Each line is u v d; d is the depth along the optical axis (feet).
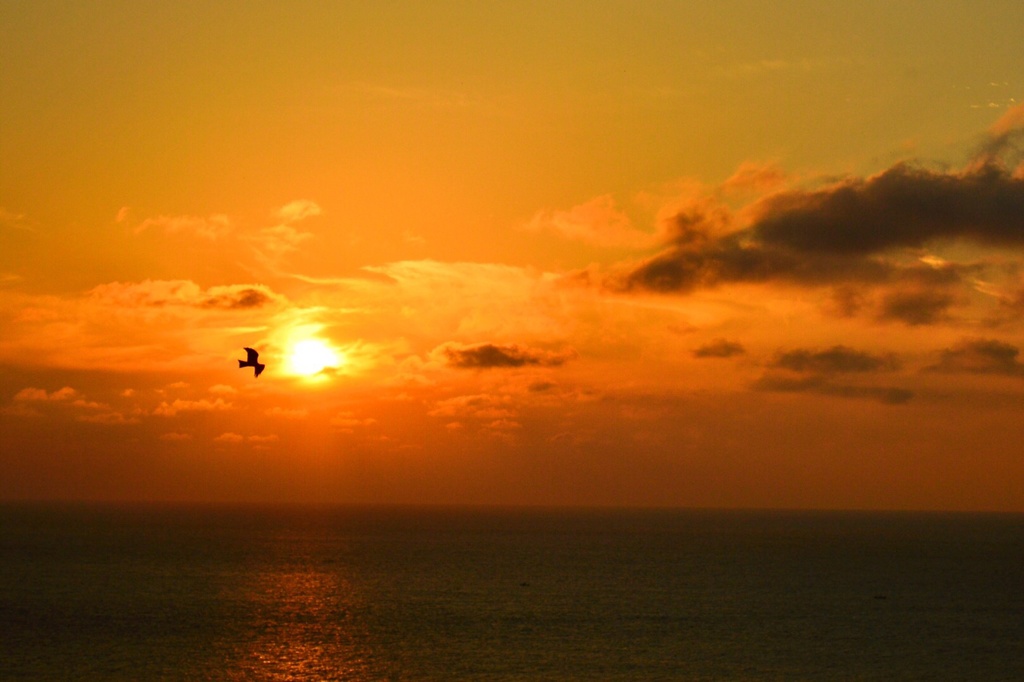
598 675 226.99
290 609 329.31
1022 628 301.22
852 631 290.97
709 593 385.70
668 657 247.91
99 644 256.93
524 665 236.84
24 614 307.78
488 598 365.81
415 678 222.69
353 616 314.96
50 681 214.48
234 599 354.13
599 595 376.68
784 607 343.87
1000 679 227.20
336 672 228.02
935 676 229.66
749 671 232.73
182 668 229.25
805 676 228.22
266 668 230.89
